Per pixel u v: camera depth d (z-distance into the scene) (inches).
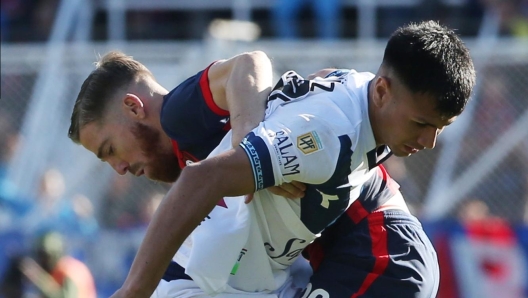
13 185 953.5
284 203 365.4
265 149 329.7
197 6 1037.8
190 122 385.4
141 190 994.7
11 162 980.6
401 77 339.3
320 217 365.7
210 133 386.0
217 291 381.7
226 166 325.7
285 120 340.5
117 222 978.1
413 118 341.4
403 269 394.9
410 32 344.5
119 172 411.8
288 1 1046.4
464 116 1031.6
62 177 983.6
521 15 1064.2
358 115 348.2
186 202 322.0
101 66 408.5
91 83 405.1
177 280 404.8
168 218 322.3
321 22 1043.9
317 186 349.4
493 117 1032.2
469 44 1042.7
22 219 935.7
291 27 1039.6
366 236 400.5
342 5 1048.2
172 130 389.7
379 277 394.9
